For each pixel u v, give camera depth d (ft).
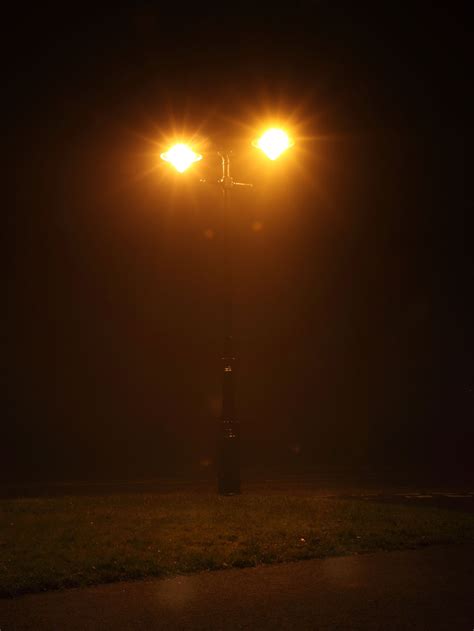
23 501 35.37
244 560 22.03
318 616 16.97
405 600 18.34
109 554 21.97
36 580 19.01
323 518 29.48
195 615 16.94
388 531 26.96
